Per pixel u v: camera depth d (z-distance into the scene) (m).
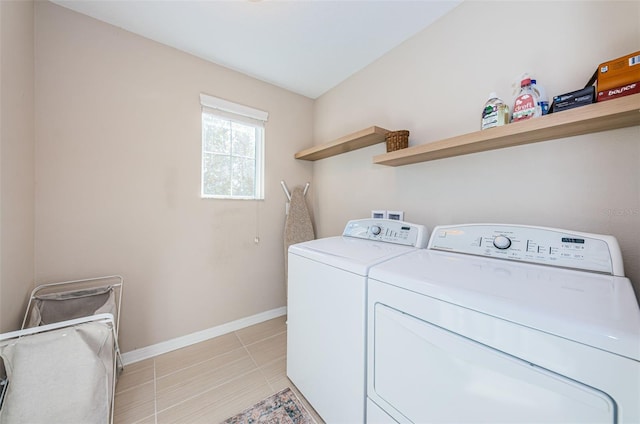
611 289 0.64
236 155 2.07
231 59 1.85
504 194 1.18
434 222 1.48
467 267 0.88
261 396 1.33
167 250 1.71
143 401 1.28
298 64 1.92
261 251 2.19
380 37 1.61
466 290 0.64
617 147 0.89
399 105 1.68
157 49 1.64
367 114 1.93
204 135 1.90
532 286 0.67
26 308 1.17
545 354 0.52
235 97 1.99
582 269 0.80
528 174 1.11
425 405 0.73
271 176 2.24
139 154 1.59
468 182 1.32
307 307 1.24
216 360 1.64
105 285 1.49
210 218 1.90
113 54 1.49
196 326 1.85
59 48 1.33
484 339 0.60
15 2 1.06
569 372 0.49
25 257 1.16
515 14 1.14
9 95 1.00
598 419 0.46
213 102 1.86
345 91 2.14
